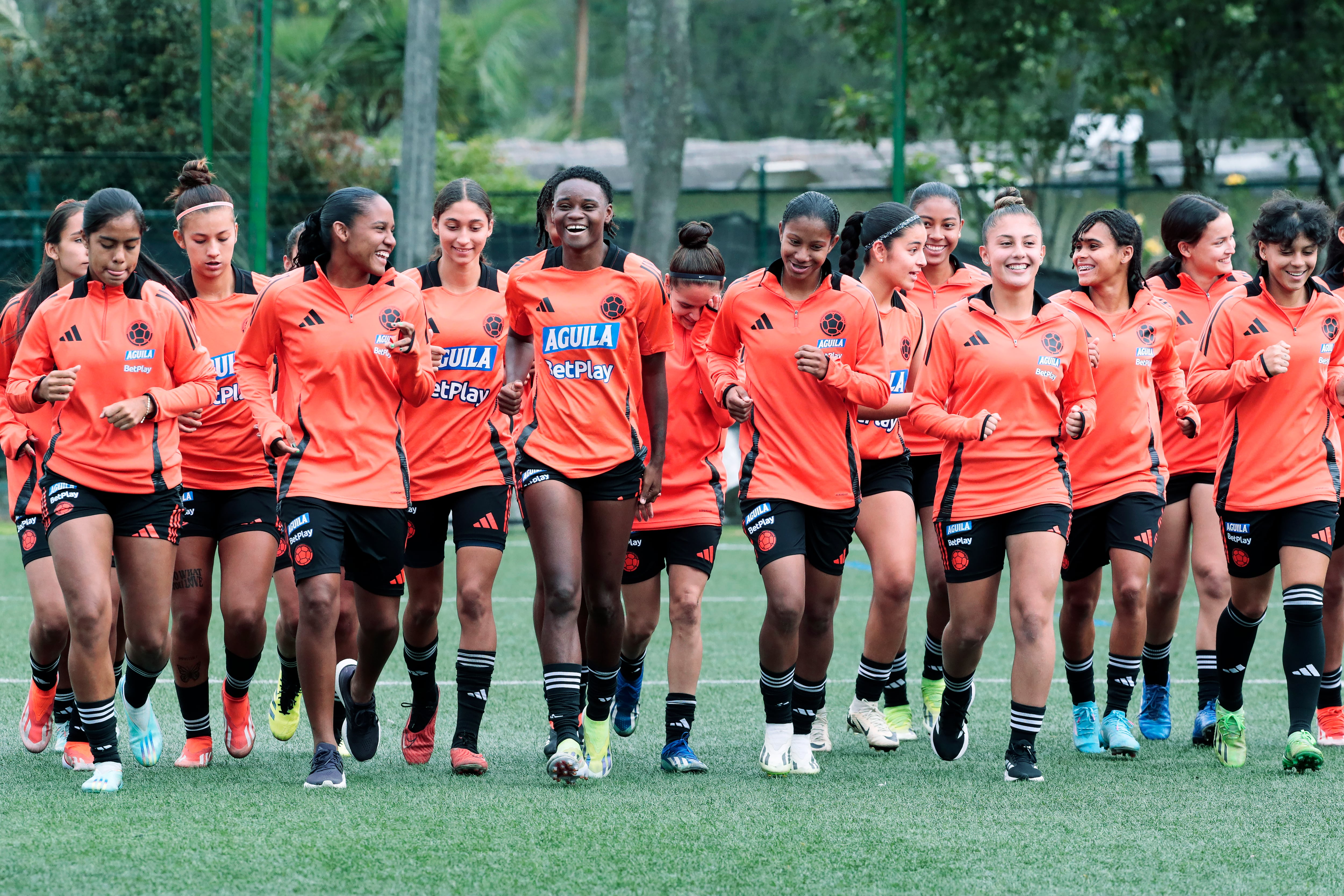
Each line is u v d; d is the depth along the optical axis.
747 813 18.14
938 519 20.50
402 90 94.00
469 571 20.73
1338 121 67.56
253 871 15.41
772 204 65.38
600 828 17.36
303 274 19.52
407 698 26.56
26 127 62.72
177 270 58.47
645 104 62.72
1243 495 21.22
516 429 21.14
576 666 19.48
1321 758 20.30
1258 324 21.45
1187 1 65.19
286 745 22.83
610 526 20.11
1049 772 20.84
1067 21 66.75
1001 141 68.94
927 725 24.52
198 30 63.34
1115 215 22.19
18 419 20.55
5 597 38.03
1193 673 29.53
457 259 21.52
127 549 19.28
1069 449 22.17
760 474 20.62
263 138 51.34
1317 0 65.69
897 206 23.12
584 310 19.94
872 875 15.55
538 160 95.69
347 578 21.89
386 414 19.58
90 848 16.20
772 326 20.67
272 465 21.28
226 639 21.05
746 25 135.38
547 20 111.06
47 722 21.62
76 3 63.25
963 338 20.20
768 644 20.22
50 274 20.59
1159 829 17.52
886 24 68.69
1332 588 22.83
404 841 16.62
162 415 19.03
